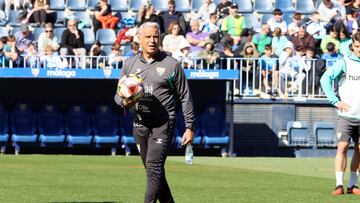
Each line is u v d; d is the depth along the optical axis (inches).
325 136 1700.3
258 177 1150.3
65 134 1633.9
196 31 1803.6
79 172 1197.7
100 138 1628.9
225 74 1604.3
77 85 1644.9
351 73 916.6
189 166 1350.9
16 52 1656.0
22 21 1921.8
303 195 908.0
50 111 1632.6
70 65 1662.2
